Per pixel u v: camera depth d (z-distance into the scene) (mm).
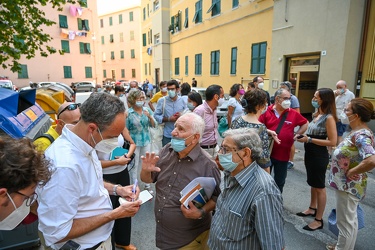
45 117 3051
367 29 7664
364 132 2197
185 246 1855
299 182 4492
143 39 31516
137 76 42781
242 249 1453
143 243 2896
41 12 5141
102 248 1487
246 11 12766
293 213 3479
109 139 1406
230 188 1544
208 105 3586
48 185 1214
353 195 2303
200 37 17766
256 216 1356
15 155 924
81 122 1356
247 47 12930
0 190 904
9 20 4523
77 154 1334
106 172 2607
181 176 1824
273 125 3125
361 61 7875
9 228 1086
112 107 1337
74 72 27969
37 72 25422
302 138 2896
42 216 1222
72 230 1284
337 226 2441
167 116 4438
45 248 1458
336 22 7820
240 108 4203
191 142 1748
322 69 8391
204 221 1886
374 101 7652
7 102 2258
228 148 1487
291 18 9297
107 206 1529
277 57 10086
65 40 26938
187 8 19406
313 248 2754
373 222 3238
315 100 3164
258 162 1553
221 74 15539
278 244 1344
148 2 28328
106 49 46406
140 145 3766
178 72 22438
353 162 2266
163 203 1853
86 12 28000
